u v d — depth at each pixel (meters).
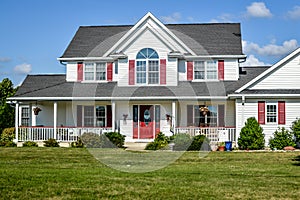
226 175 13.41
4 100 41.00
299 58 24.89
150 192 10.72
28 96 26.61
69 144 25.72
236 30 30.77
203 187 11.36
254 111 24.84
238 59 28.08
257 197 10.26
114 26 32.00
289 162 17.09
